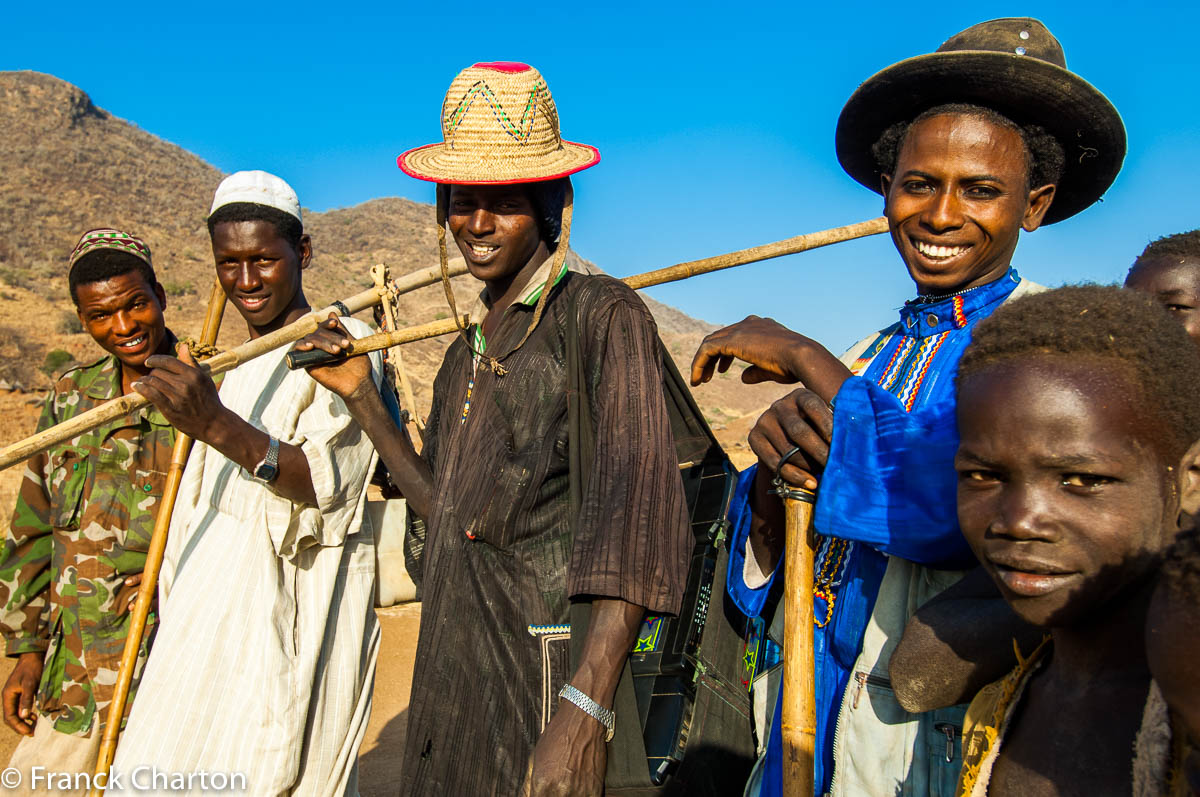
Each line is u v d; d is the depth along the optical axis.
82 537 4.12
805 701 2.24
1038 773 1.56
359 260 98.19
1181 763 1.26
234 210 3.90
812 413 2.26
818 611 2.45
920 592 2.15
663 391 2.80
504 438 2.86
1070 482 1.49
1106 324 1.51
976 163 2.26
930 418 2.10
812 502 2.32
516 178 2.82
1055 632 1.61
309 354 3.28
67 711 4.11
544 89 2.95
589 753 2.47
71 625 4.10
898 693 1.96
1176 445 1.49
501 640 2.84
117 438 4.16
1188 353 1.52
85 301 4.12
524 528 2.82
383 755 6.05
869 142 2.69
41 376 44.56
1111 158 2.40
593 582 2.54
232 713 3.56
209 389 3.34
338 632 3.82
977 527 1.58
